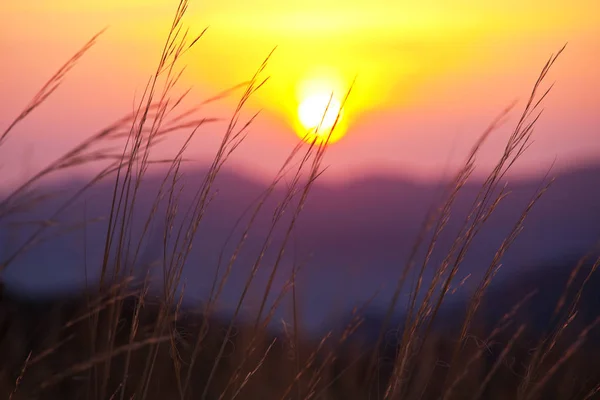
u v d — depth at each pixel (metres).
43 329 3.05
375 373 3.12
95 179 2.81
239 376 3.04
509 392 3.14
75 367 2.83
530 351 3.21
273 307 3.02
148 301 3.01
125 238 2.95
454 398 3.12
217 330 3.14
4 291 3.05
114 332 2.95
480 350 3.07
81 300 3.05
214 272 3.03
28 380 2.98
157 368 3.14
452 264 3.01
